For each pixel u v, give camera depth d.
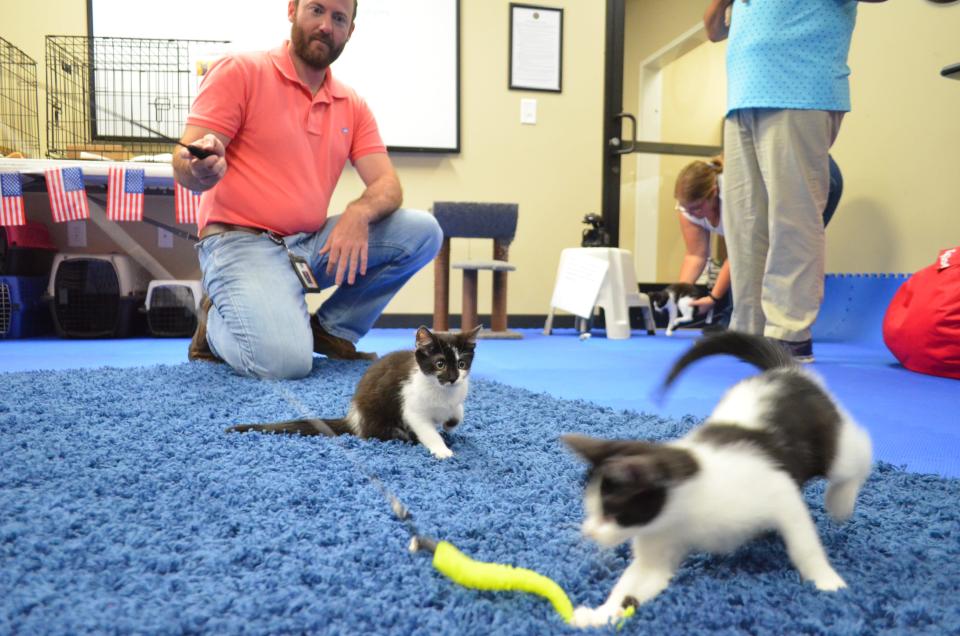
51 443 1.48
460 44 5.14
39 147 4.59
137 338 4.36
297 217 2.66
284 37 4.84
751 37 2.81
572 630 0.70
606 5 5.36
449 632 0.70
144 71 4.69
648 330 4.89
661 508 0.76
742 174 3.03
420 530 0.99
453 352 1.58
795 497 0.84
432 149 5.14
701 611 0.75
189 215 3.98
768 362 1.10
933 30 3.79
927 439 1.73
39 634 0.67
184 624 0.70
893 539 1.00
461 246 5.27
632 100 5.46
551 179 5.39
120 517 1.04
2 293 4.27
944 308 2.74
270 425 1.64
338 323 3.04
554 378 2.74
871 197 4.28
